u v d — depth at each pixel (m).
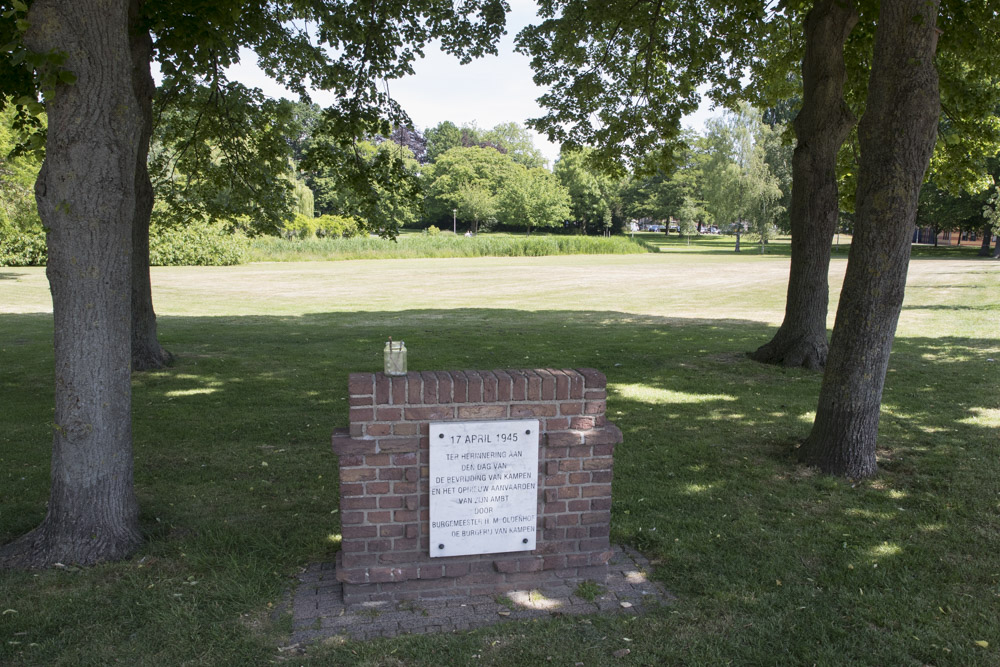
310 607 4.01
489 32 11.38
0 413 8.41
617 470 6.49
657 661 3.52
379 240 56.81
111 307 4.55
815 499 5.75
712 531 5.11
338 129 12.20
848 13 10.30
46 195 4.36
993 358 12.02
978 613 3.98
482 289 30.81
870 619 3.93
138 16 7.55
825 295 11.51
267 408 8.78
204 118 13.07
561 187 100.44
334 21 11.08
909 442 7.29
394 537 4.07
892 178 5.89
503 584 4.23
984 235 49.03
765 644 3.68
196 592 4.12
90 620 3.81
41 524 4.71
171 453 6.93
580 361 12.17
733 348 13.63
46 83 4.13
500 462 4.07
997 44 10.17
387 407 3.94
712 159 61.38
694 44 12.98
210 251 44.94
